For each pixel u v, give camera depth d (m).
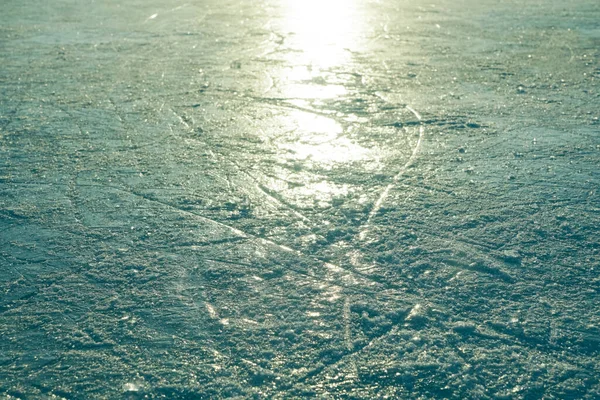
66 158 2.41
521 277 1.61
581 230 1.83
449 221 1.90
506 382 1.27
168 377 1.30
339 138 2.60
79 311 1.51
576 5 5.79
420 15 5.45
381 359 1.34
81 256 1.74
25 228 1.89
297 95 3.20
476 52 4.07
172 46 4.37
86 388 1.27
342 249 1.76
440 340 1.39
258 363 1.33
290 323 1.46
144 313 1.50
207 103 3.08
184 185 2.17
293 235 1.84
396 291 1.57
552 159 2.34
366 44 4.35
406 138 2.59
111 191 2.13
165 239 1.82
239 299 1.55
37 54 4.16
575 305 1.50
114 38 4.66
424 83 3.38
